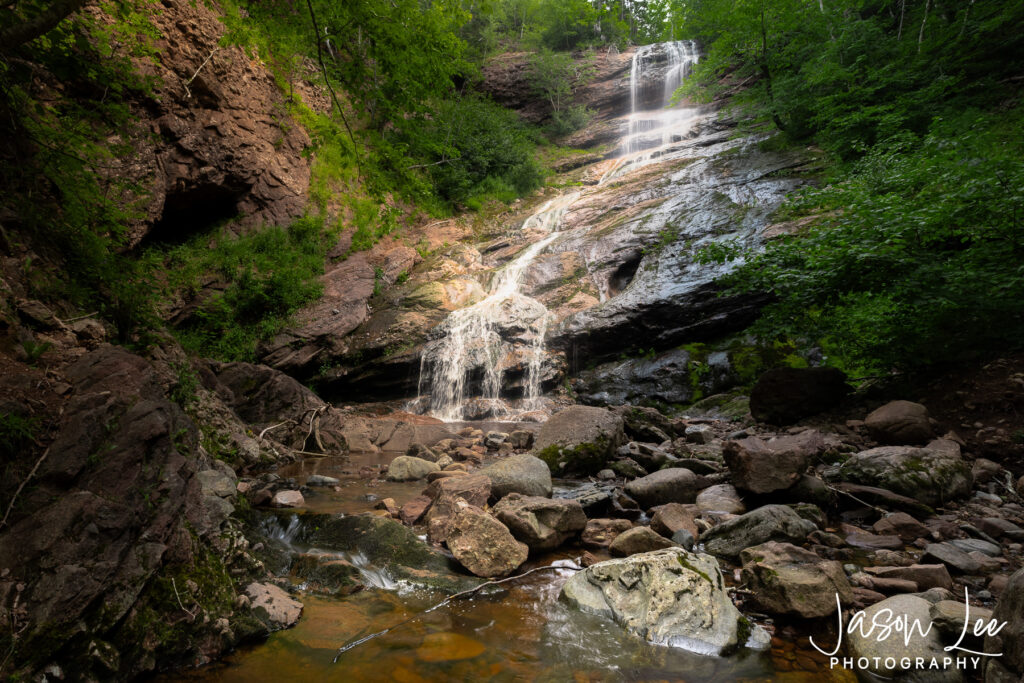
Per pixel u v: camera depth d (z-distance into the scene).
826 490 4.87
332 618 3.31
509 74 32.84
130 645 2.69
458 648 2.97
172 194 14.22
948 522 4.40
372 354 14.63
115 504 2.94
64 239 6.49
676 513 4.64
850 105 15.47
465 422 12.41
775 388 8.19
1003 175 6.60
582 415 7.35
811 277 7.25
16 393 3.29
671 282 13.76
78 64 6.63
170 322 13.55
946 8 17.42
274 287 15.09
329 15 5.70
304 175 17.83
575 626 3.22
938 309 6.96
